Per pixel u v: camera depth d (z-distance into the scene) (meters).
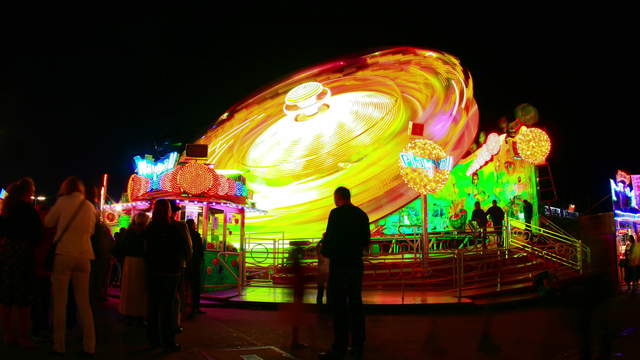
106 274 11.21
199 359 5.62
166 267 5.94
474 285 13.98
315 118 26.22
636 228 23.22
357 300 6.11
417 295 12.80
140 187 15.56
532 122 20.44
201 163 15.12
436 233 17.77
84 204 5.39
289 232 22.81
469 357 6.06
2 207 5.69
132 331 7.45
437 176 15.75
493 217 17.27
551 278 11.66
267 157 25.97
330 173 24.02
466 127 22.11
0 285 5.59
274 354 6.15
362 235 6.16
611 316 9.36
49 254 5.55
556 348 6.52
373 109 25.30
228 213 18.25
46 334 6.62
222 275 14.40
